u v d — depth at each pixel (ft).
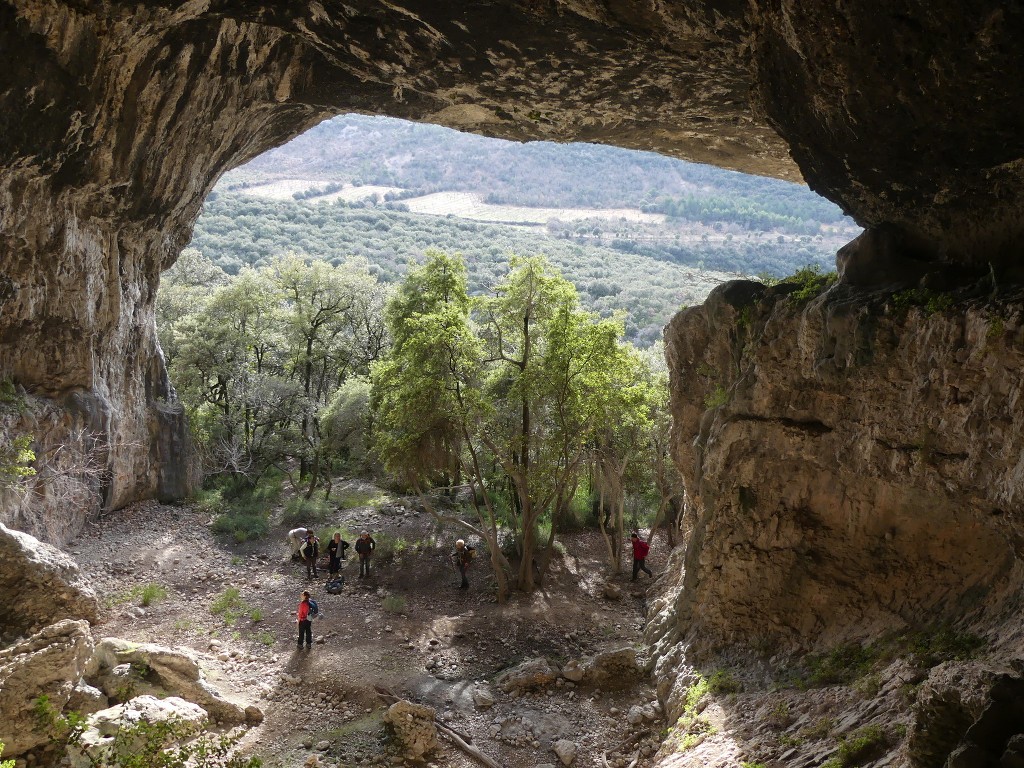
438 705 42.47
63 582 44.60
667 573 58.75
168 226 68.64
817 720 28.84
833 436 32.73
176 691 39.40
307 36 40.11
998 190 25.18
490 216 434.30
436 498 82.17
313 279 94.99
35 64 40.73
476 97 43.91
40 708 27.30
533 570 65.57
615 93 40.60
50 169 49.88
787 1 23.84
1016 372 23.08
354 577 61.93
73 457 59.93
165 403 78.43
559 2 32.12
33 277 55.83
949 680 20.27
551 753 38.29
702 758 30.12
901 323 28.09
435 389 57.21
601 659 45.24
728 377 43.34
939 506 32.09
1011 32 19.76
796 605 36.42
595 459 66.33
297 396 87.71
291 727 40.11
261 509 77.00
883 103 24.90
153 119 50.83
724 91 38.58
